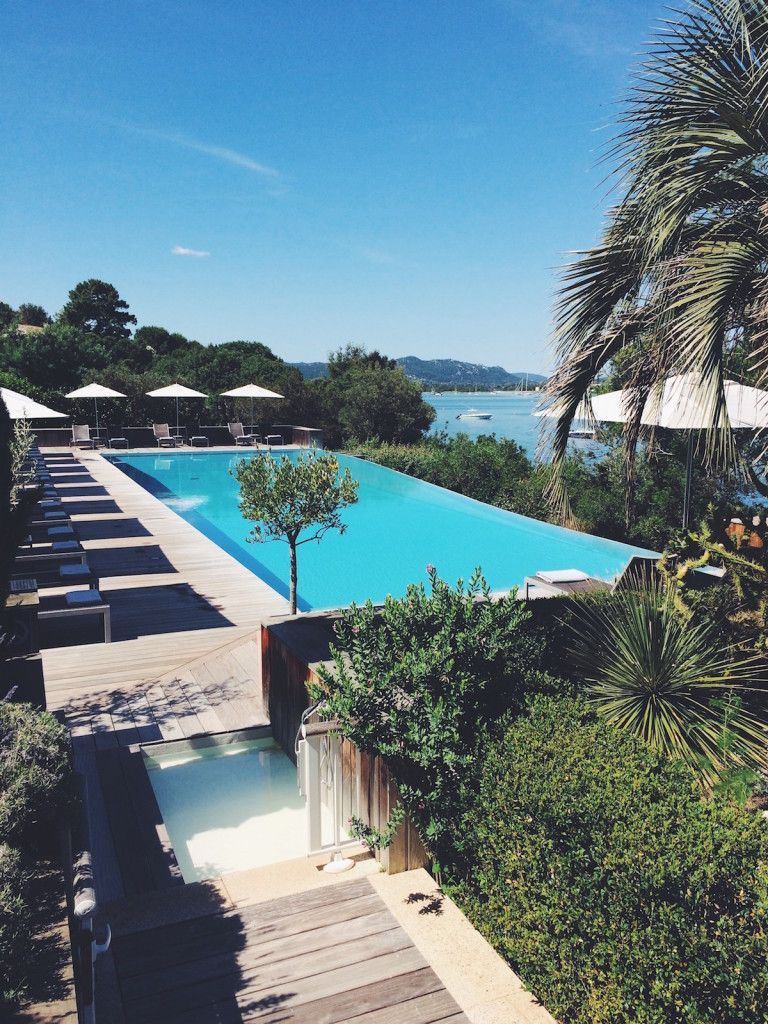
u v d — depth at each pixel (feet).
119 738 18.06
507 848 9.94
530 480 58.23
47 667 22.53
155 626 26.53
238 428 88.84
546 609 17.93
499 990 9.63
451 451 72.18
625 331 16.71
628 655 14.87
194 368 135.23
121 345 163.84
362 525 53.83
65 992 7.11
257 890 12.28
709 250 13.65
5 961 7.04
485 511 56.75
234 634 25.66
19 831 8.95
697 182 13.97
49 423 85.40
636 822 8.74
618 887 7.90
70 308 222.89
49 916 8.24
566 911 8.66
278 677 18.42
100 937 7.91
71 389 106.52
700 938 7.17
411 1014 9.13
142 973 9.87
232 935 10.76
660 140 14.19
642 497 44.86
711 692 14.61
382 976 9.84
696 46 13.19
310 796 13.44
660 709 14.33
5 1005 6.80
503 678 13.60
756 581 17.71
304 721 14.16
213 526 54.70
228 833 15.40
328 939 10.65
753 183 14.44
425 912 11.40
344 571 42.39
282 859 14.55
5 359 106.83
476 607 13.96
